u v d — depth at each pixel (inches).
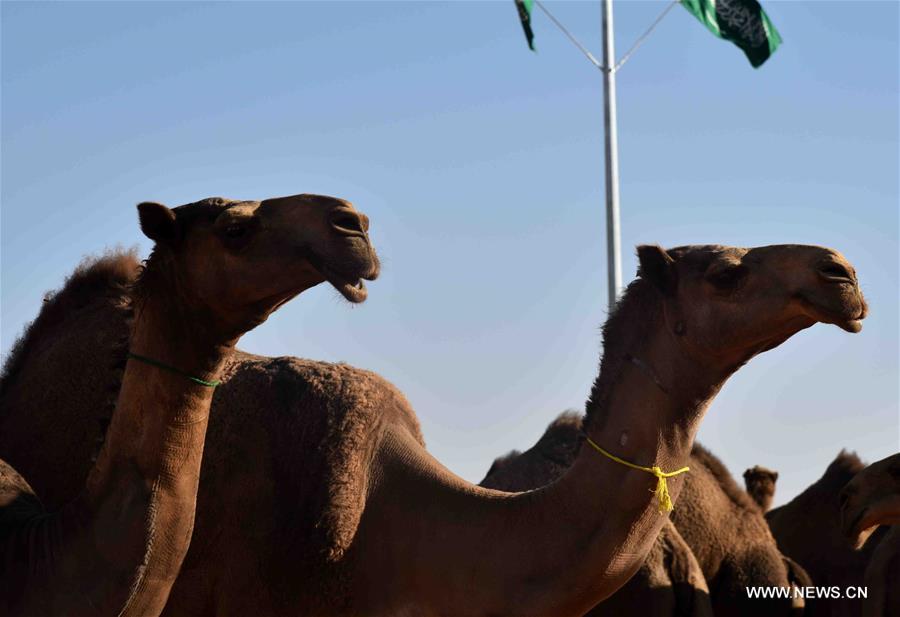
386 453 260.7
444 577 239.1
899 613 358.6
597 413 237.9
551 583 231.3
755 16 621.6
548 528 234.5
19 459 271.6
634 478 231.0
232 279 196.9
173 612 259.8
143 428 197.5
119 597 190.5
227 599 257.1
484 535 238.5
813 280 221.1
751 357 233.5
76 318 285.1
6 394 284.0
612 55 625.0
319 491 255.1
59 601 190.5
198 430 200.7
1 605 192.7
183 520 198.2
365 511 254.7
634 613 322.7
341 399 267.4
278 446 264.5
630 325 240.1
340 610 250.1
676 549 332.5
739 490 386.0
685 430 234.4
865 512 306.3
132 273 289.3
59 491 267.0
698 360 232.2
